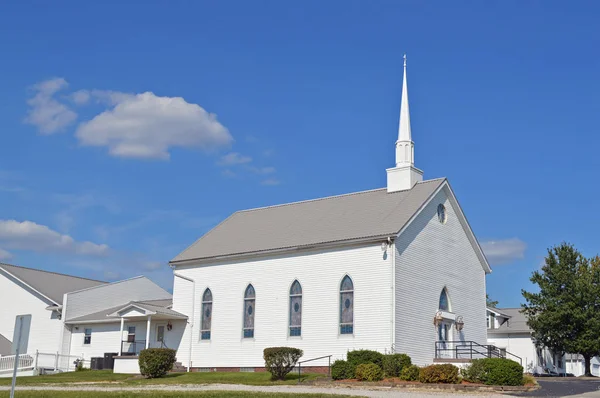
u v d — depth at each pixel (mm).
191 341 48031
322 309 42188
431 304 42906
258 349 44562
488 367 31891
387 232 40438
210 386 34531
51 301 55531
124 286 59562
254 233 48688
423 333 41688
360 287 40938
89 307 56438
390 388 32031
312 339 42156
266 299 44938
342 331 41156
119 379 40438
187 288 49250
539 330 56094
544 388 32062
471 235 48000
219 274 47812
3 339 56781
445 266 45031
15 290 58031
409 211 42312
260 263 45844
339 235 42656
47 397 28016
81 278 63594
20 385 36938
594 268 56625
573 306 54750
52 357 53812
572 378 46406
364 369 34156
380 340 39438
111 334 52750
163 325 49906
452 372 32188
